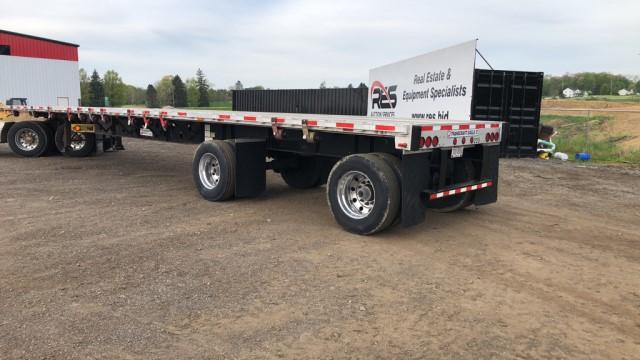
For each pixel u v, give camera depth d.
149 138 10.11
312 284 4.37
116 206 7.23
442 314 3.81
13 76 35.28
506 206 7.71
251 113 8.04
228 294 4.12
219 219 6.56
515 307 3.97
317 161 8.38
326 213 6.99
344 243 5.58
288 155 8.29
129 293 4.11
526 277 4.63
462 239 5.83
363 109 20.77
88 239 5.56
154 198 7.86
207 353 3.21
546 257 5.22
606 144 15.35
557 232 6.20
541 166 12.45
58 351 3.20
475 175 6.51
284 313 3.79
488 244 5.65
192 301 3.97
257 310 3.83
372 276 4.59
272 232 5.97
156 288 4.22
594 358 3.22
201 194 7.79
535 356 3.22
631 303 4.09
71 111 11.62
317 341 3.37
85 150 12.68
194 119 8.24
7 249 5.17
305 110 23.64
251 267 4.76
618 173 11.32
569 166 12.46
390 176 5.52
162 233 5.85
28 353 3.17
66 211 6.88
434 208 7.13
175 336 3.41
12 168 10.92
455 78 10.64
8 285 4.24
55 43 37.59
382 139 6.02
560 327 3.64
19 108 12.80
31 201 7.51
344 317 3.74
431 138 5.45
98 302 3.93
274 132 6.86
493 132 6.46
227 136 8.22
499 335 3.50
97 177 9.86
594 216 7.09
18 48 35.41
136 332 3.46
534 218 6.93
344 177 5.93
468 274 4.69
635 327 3.66
